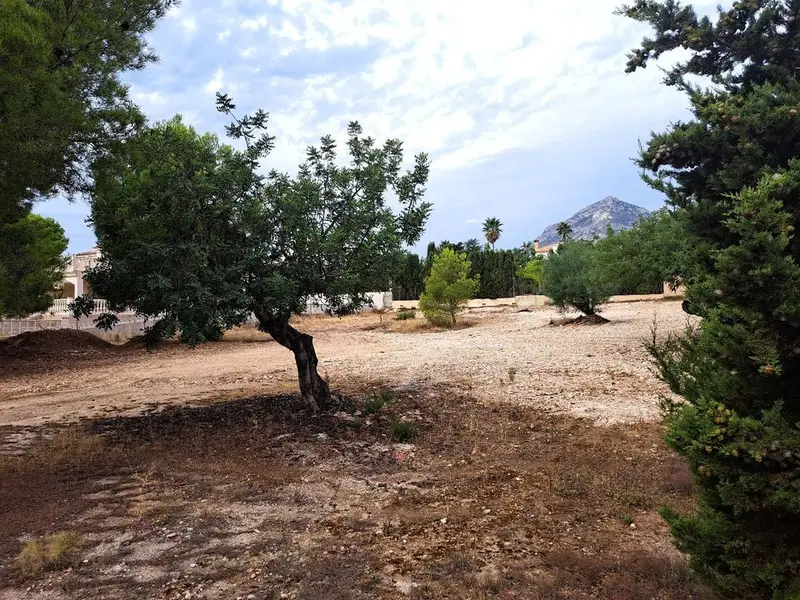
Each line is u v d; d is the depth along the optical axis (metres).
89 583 4.02
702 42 4.17
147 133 8.16
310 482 6.14
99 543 4.69
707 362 3.04
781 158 3.43
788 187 2.90
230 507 5.44
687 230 3.88
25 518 5.27
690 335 3.52
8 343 21.31
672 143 3.76
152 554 4.46
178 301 7.19
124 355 21.00
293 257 8.39
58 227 27.72
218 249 7.85
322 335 26.25
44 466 6.84
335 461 6.88
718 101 3.58
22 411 11.25
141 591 3.89
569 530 4.77
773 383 2.72
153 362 18.69
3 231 12.73
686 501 5.27
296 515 5.21
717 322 2.78
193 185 7.75
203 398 11.45
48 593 3.90
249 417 8.99
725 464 2.69
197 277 7.55
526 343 18.73
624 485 5.77
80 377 16.08
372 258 8.81
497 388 11.20
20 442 8.27
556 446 7.34
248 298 7.69
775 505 2.59
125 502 5.62
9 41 6.26
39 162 6.59
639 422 8.21
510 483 6.00
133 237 8.02
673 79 4.38
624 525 4.86
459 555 4.29
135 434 8.41
